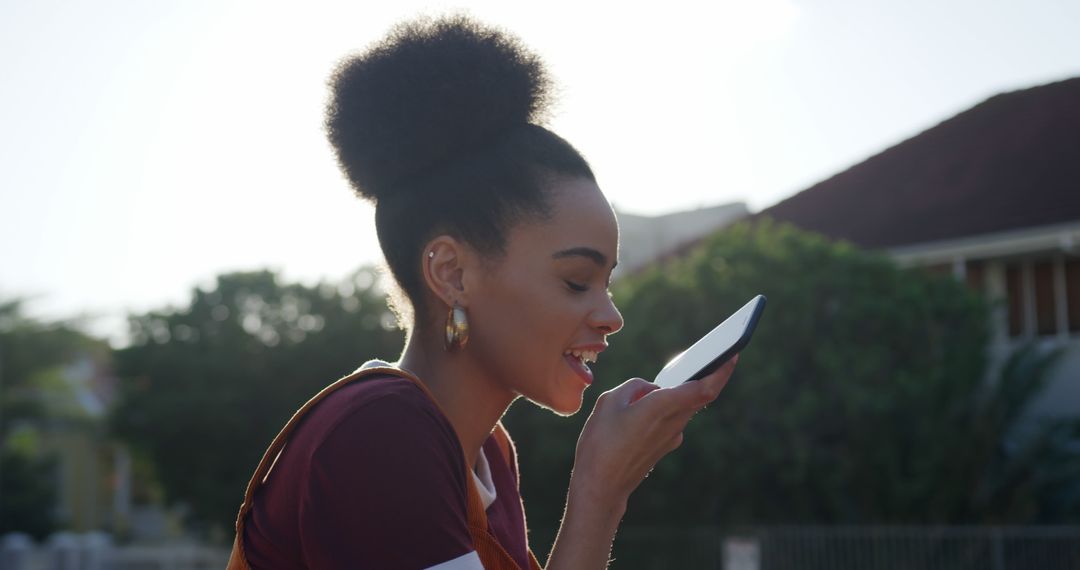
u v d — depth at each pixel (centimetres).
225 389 1817
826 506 1231
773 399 1184
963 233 1664
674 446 140
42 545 2994
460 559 124
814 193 2062
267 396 1834
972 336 1288
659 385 145
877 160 2061
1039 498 1249
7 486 2998
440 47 145
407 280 148
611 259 142
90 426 3347
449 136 143
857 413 1178
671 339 1222
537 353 141
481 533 138
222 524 1855
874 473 1205
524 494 1302
